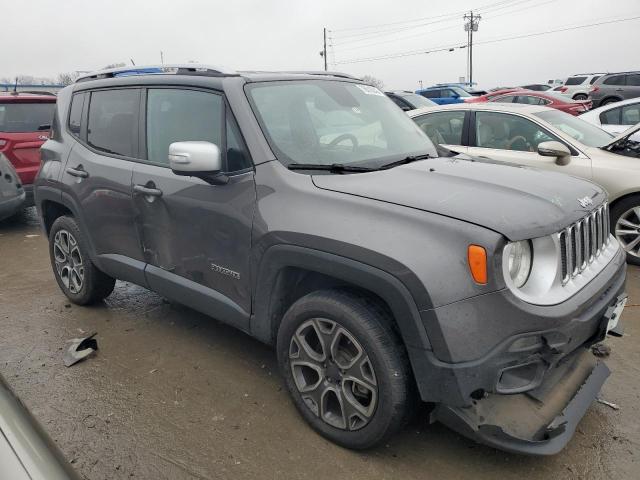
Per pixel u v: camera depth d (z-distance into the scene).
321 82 3.66
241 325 3.12
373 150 3.30
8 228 7.60
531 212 2.42
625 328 3.99
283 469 2.61
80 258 4.33
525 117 6.08
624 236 5.44
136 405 3.13
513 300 2.24
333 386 2.70
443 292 2.24
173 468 2.62
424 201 2.48
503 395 2.32
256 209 2.87
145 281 3.71
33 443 1.36
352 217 2.53
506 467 2.61
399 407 2.46
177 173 2.99
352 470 2.60
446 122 6.66
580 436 2.80
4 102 7.63
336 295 2.61
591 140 6.03
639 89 20.42
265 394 3.22
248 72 3.45
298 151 3.02
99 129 4.03
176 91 3.46
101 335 4.03
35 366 3.59
